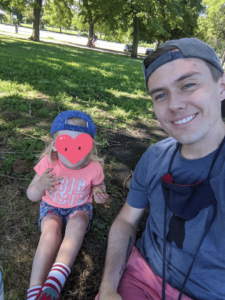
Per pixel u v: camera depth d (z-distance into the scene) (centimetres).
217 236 43
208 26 1399
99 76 338
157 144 59
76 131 75
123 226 61
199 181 45
